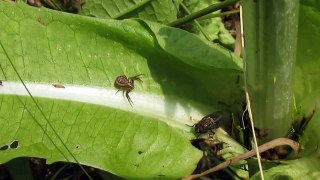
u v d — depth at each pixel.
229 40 0.26
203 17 0.25
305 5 0.20
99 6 0.24
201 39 0.21
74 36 0.20
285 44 0.17
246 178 0.21
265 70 0.18
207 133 0.21
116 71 0.20
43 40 0.19
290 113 0.20
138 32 0.20
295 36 0.17
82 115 0.19
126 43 0.21
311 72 0.21
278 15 0.16
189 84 0.22
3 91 0.18
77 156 0.18
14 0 0.24
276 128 0.20
